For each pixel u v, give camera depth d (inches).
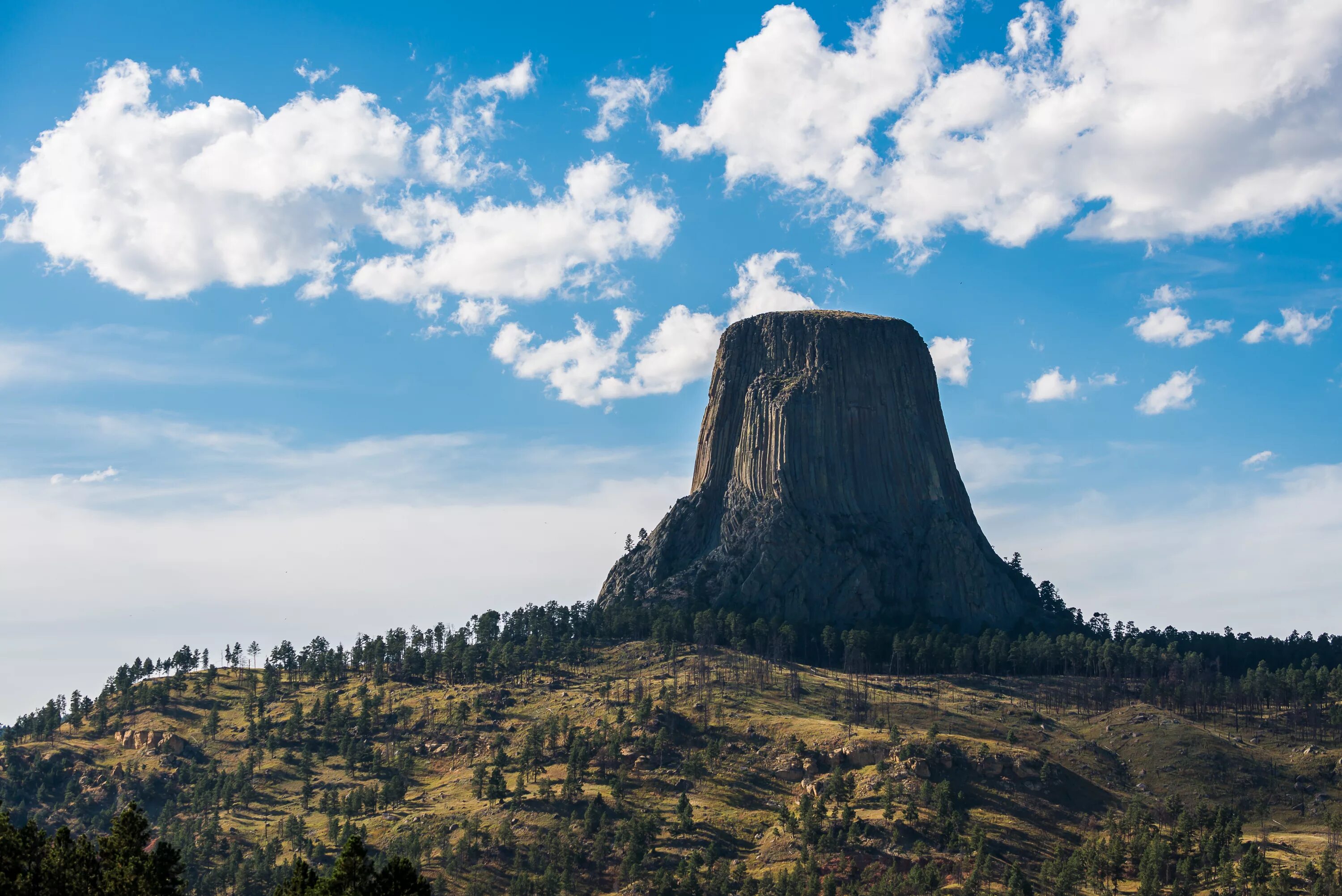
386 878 5797.2
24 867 5880.9
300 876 5974.4
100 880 5910.4
